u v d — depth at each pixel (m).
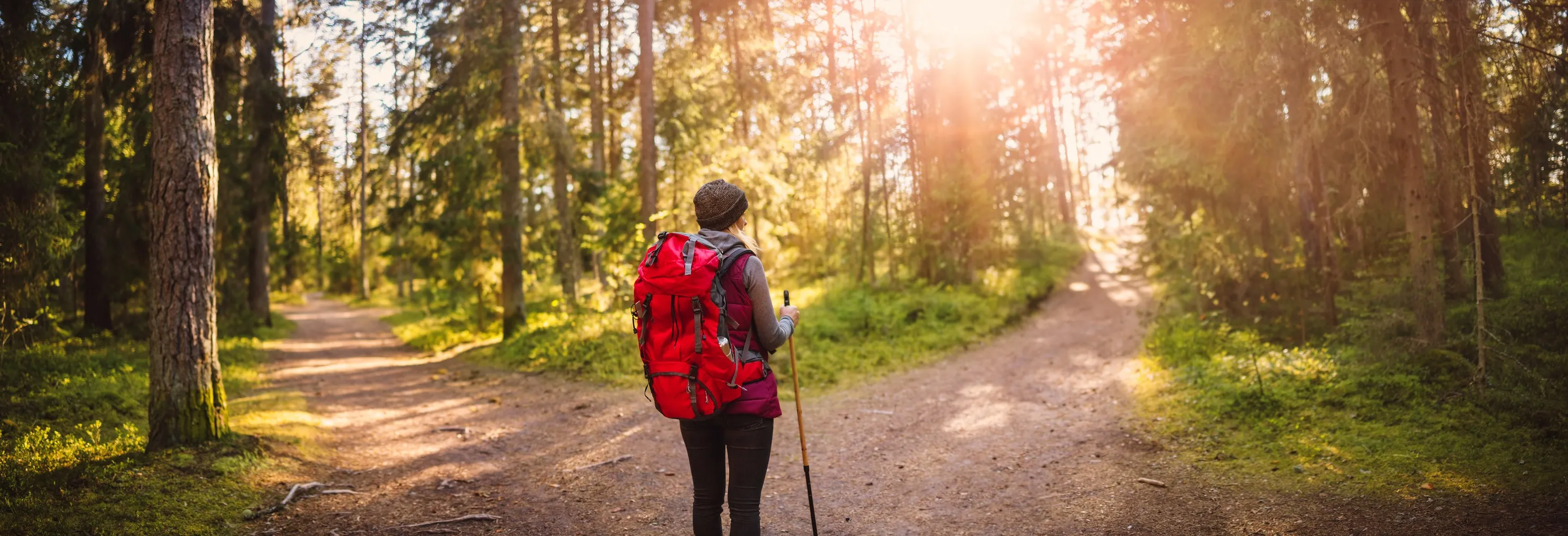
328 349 17.61
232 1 16.17
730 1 19.58
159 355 5.65
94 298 14.64
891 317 14.24
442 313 25.52
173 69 5.66
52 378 8.52
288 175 29.92
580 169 16.91
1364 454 5.00
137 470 5.05
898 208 21.84
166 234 5.70
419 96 22.84
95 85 12.90
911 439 6.76
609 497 5.14
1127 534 4.08
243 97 18.86
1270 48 8.16
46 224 8.62
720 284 2.58
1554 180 7.14
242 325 18.31
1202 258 12.14
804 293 20.17
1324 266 10.11
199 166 5.77
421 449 6.68
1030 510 4.66
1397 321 7.11
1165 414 6.86
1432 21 7.28
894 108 21.25
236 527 4.39
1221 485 4.79
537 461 6.24
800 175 23.91
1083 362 11.22
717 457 2.80
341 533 4.35
